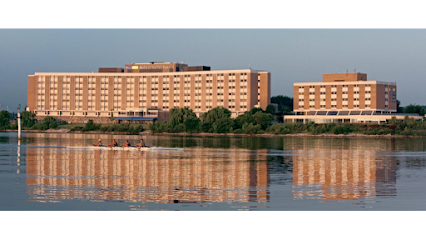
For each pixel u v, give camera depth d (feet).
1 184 270.05
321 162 406.41
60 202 225.76
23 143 622.95
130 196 239.50
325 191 257.75
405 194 250.98
